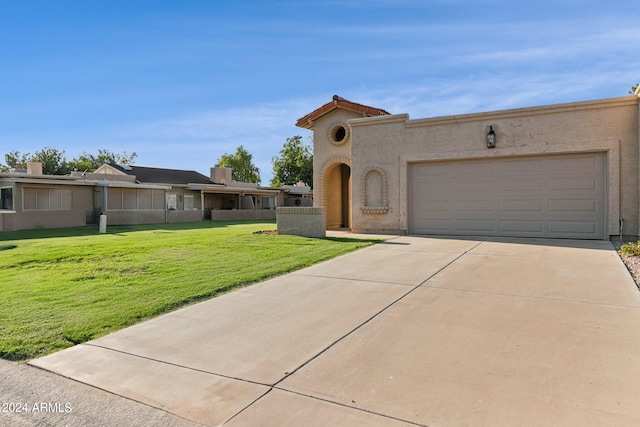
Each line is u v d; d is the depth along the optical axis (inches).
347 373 129.8
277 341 160.7
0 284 275.1
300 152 2007.9
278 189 1499.8
